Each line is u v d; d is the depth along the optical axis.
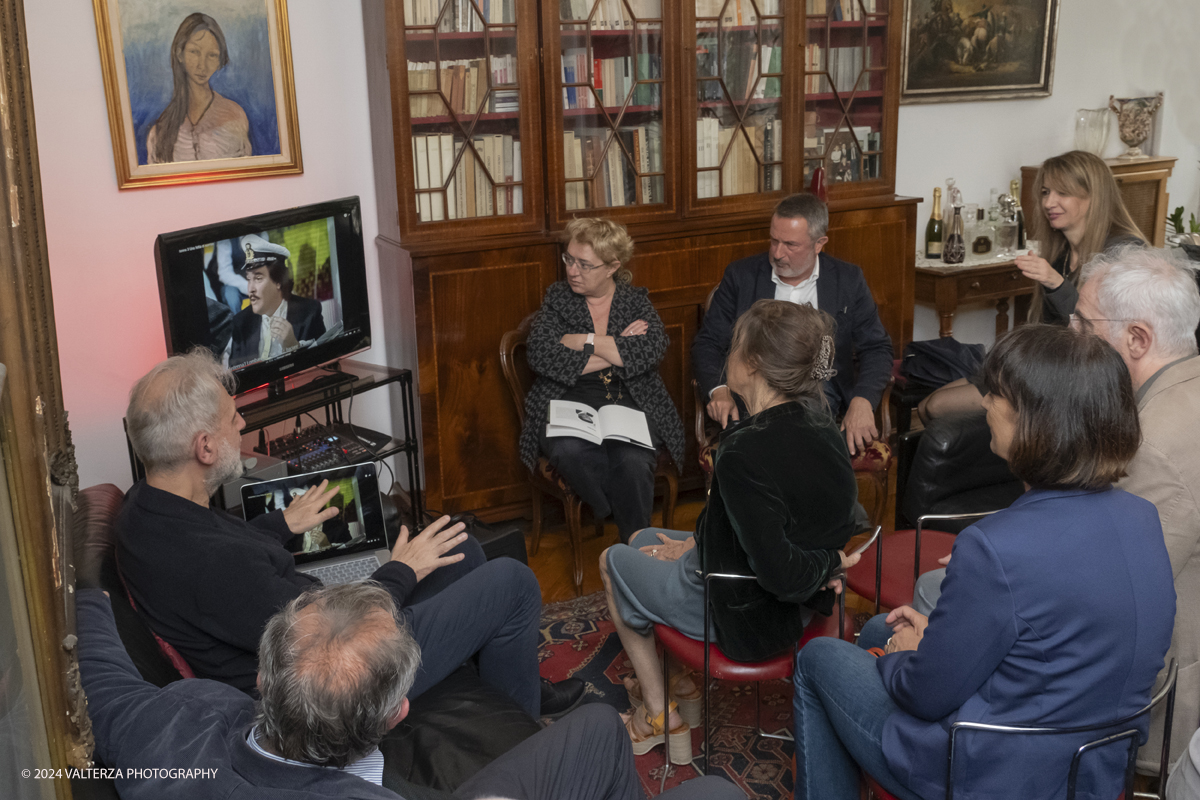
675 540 2.32
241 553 1.75
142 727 1.32
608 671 2.65
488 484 3.52
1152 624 1.33
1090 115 4.59
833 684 1.64
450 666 1.96
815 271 3.26
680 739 2.23
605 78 3.36
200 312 2.54
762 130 3.62
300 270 2.87
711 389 3.21
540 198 3.38
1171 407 1.66
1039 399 1.32
